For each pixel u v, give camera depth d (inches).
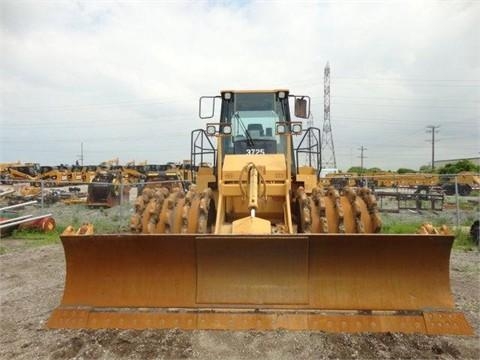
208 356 146.9
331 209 198.7
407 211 713.6
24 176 1043.9
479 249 402.6
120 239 165.0
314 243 161.6
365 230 200.2
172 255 166.7
